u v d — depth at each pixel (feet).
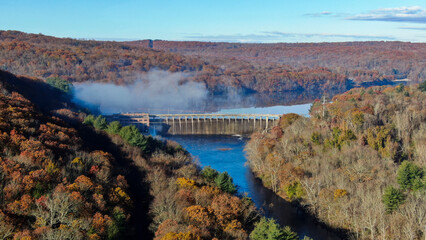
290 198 554.87
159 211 394.11
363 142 617.62
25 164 400.67
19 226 310.45
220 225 370.53
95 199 369.30
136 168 538.47
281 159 603.67
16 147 446.60
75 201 339.36
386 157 574.56
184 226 339.98
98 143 633.61
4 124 493.77
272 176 604.49
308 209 506.07
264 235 347.56
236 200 418.51
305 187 524.52
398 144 622.13
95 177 433.89
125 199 410.52
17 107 594.24
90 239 307.78
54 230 302.25
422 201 423.64
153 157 597.93
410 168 467.93
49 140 502.38
